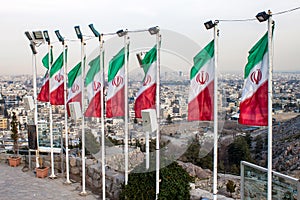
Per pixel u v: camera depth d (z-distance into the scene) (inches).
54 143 437.1
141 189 293.1
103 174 322.0
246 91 225.5
